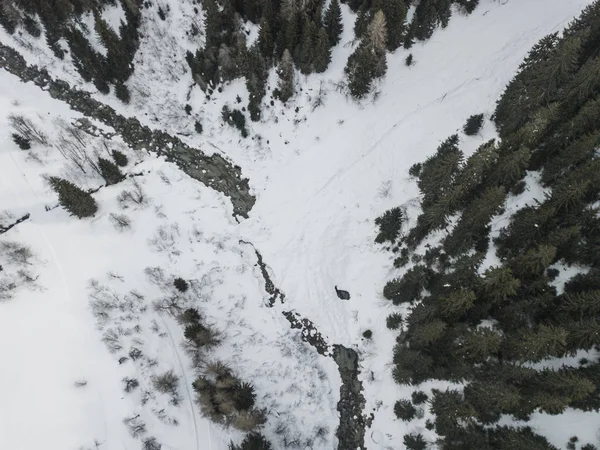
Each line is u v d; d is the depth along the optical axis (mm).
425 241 45906
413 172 50000
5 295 45875
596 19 41219
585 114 36219
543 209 36000
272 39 54344
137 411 41438
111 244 50156
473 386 34656
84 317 45562
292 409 43406
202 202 53812
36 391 42188
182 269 49594
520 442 31188
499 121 47812
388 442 41250
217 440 41438
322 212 52000
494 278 32875
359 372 45344
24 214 51344
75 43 54750
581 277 34938
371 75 53125
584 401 32906
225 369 44219
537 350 30766
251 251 51688
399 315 44375
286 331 47312
